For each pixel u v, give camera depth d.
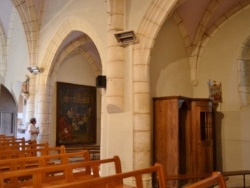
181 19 7.87
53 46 9.98
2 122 14.30
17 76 12.52
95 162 4.34
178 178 5.76
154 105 6.71
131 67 6.34
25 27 10.70
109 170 6.41
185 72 8.16
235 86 7.66
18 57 12.56
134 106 6.20
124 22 6.56
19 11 10.64
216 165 7.75
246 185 6.79
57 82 11.56
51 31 10.04
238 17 7.75
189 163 6.72
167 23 7.60
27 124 10.53
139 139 6.08
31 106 10.59
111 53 6.44
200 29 8.14
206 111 6.90
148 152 6.12
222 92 7.89
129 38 6.25
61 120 11.64
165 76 7.34
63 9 9.43
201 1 7.63
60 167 3.84
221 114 7.85
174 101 6.36
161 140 6.49
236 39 7.74
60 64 10.90
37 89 10.47
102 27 7.52
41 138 10.09
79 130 12.35
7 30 13.55
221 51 7.99
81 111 12.50
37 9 10.61
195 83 8.30
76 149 10.78
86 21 8.21
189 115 6.84
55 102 11.51
